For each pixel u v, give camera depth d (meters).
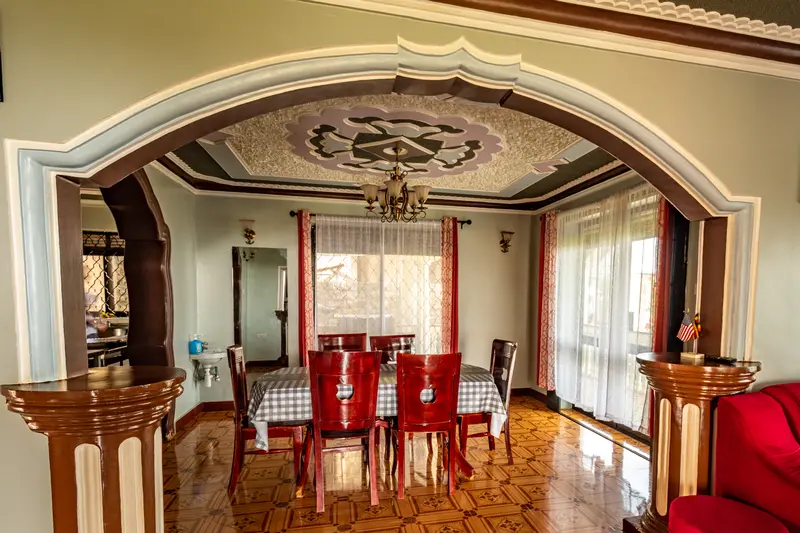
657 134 1.71
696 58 1.74
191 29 1.29
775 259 1.89
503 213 5.06
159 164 3.21
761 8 1.53
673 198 1.95
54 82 1.20
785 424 1.70
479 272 5.01
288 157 3.24
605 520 2.23
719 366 1.72
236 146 2.97
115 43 1.24
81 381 1.22
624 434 3.59
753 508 1.58
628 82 1.67
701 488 1.82
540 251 4.73
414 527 2.15
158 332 3.19
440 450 3.16
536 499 2.45
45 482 1.21
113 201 2.81
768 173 1.87
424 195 3.12
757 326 1.88
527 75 1.55
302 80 1.39
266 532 2.09
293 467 2.89
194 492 2.52
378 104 2.23
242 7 1.32
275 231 4.43
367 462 2.92
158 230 3.05
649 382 1.97
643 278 3.14
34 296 1.20
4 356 1.18
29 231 1.19
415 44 1.44
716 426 1.79
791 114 1.90
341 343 3.63
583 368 3.90
